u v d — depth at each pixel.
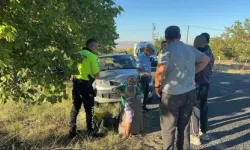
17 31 4.33
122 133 5.78
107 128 6.06
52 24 4.78
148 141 5.52
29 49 4.84
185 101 4.25
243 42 29.59
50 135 5.78
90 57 5.59
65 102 8.14
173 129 4.30
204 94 5.43
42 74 4.81
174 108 4.25
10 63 4.80
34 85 5.27
